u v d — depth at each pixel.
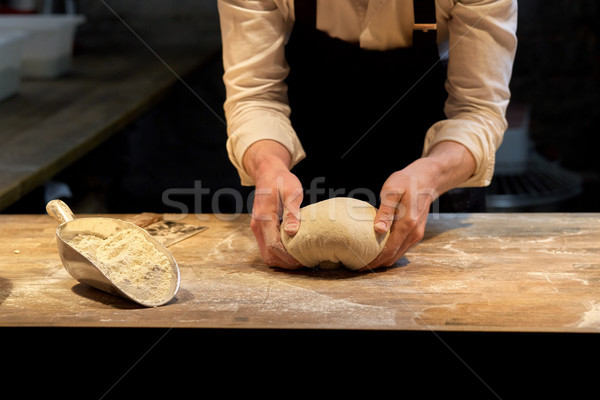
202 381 0.89
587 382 0.86
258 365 0.88
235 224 1.34
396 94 1.42
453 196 1.59
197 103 3.34
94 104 2.42
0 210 1.58
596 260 1.11
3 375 0.90
